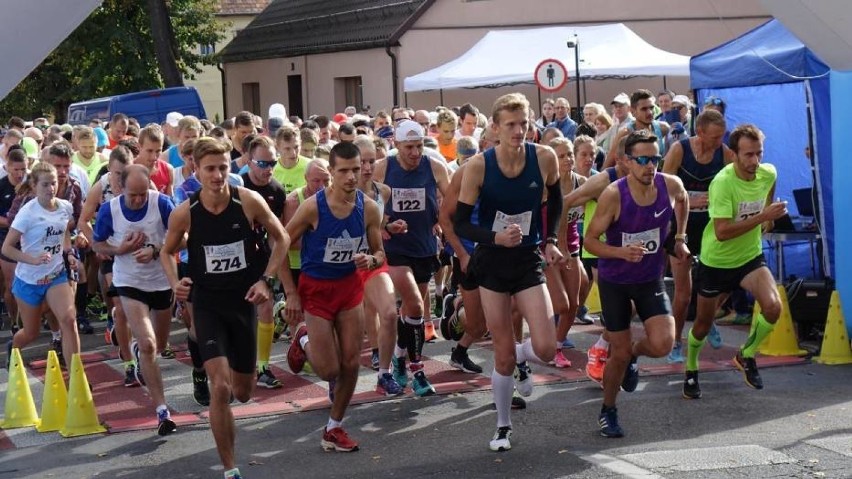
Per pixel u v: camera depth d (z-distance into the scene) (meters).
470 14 30.06
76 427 7.74
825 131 10.72
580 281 9.07
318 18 35.06
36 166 8.48
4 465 7.08
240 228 6.35
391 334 8.26
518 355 7.58
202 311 6.36
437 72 25.64
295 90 36.44
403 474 6.46
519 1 29.88
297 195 8.84
